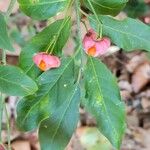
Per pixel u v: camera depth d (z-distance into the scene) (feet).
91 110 0.72
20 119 0.73
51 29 0.73
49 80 0.72
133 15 1.10
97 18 0.72
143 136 1.51
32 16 0.73
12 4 0.80
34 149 1.47
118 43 0.74
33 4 0.72
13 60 1.49
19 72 0.68
